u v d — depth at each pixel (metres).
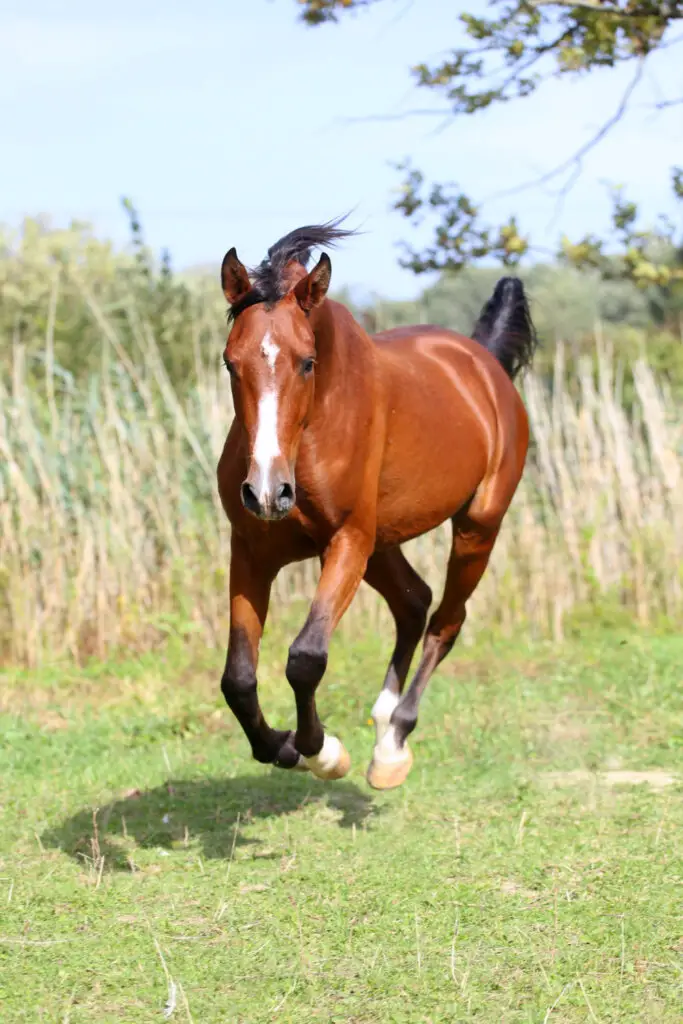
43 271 22.09
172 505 15.12
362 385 7.04
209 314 18.78
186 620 14.28
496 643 14.75
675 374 22.22
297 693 6.90
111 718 11.46
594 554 16.66
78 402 15.24
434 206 11.57
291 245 6.86
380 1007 5.14
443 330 9.32
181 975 5.50
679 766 9.40
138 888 6.75
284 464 6.12
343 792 8.95
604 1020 4.98
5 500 14.29
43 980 5.43
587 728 10.49
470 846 7.44
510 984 5.36
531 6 9.56
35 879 6.91
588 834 7.63
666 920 6.06
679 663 12.76
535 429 17.08
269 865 7.17
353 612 14.92
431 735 10.38
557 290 34.00
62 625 14.22
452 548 9.06
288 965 5.61
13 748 10.10
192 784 9.16
